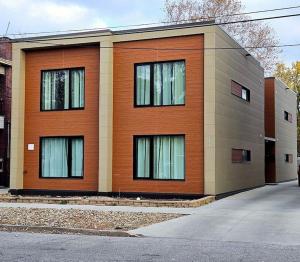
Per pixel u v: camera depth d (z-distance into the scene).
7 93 29.02
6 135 28.97
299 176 29.12
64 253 9.58
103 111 21.39
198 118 20.22
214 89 19.91
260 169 27.92
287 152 37.72
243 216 15.09
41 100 23.12
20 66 23.16
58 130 22.70
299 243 10.98
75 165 22.48
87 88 22.25
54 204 18.88
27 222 13.96
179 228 12.99
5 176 28.83
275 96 33.38
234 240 11.38
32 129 23.19
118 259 8.95
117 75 21.70
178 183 20.41
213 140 19.73
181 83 20.72
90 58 22.30
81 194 22.06
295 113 42.03
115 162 21.53
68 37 22.34
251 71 26.41
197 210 16.56
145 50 21.30
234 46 23.00
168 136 20.84
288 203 18.66
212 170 19.67
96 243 10.94
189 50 20.53
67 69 22.75
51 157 22.91
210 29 20.09
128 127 21.44
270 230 12.65
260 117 28.31
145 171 21.16
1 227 13.45
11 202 19.61
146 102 21.28
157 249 10.13
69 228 12.95
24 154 23.23
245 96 25.36
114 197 21.20
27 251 9.80
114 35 21.73
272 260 8.98
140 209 16.91
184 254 9.54
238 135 23.42
